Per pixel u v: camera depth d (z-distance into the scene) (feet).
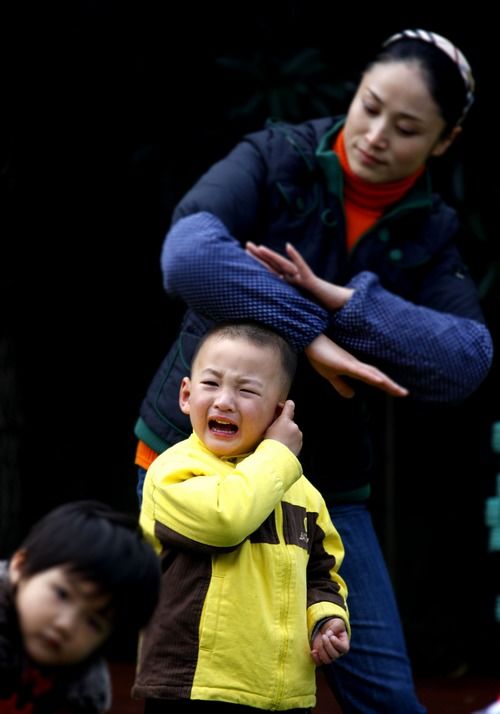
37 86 69.41
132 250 74.43
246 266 38.01
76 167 72.13
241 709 32.89
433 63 39.60
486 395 74.23
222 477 34.24
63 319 75.00
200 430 35.09
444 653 72.54
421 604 73.31
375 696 39.75
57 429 75.00
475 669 72.74
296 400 38.99
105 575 24.89
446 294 41.68
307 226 40.47
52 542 25.11
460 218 68.13
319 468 39.37
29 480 74.43
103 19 68.33
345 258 40.57
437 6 68.74
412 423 74.69
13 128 69.62
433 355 39.17
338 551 36.29
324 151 40.34
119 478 74.90
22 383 74.54
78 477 74.74
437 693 67.51
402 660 40.24
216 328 35.99
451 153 67.67
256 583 33.19
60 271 74.23
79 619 25.09
